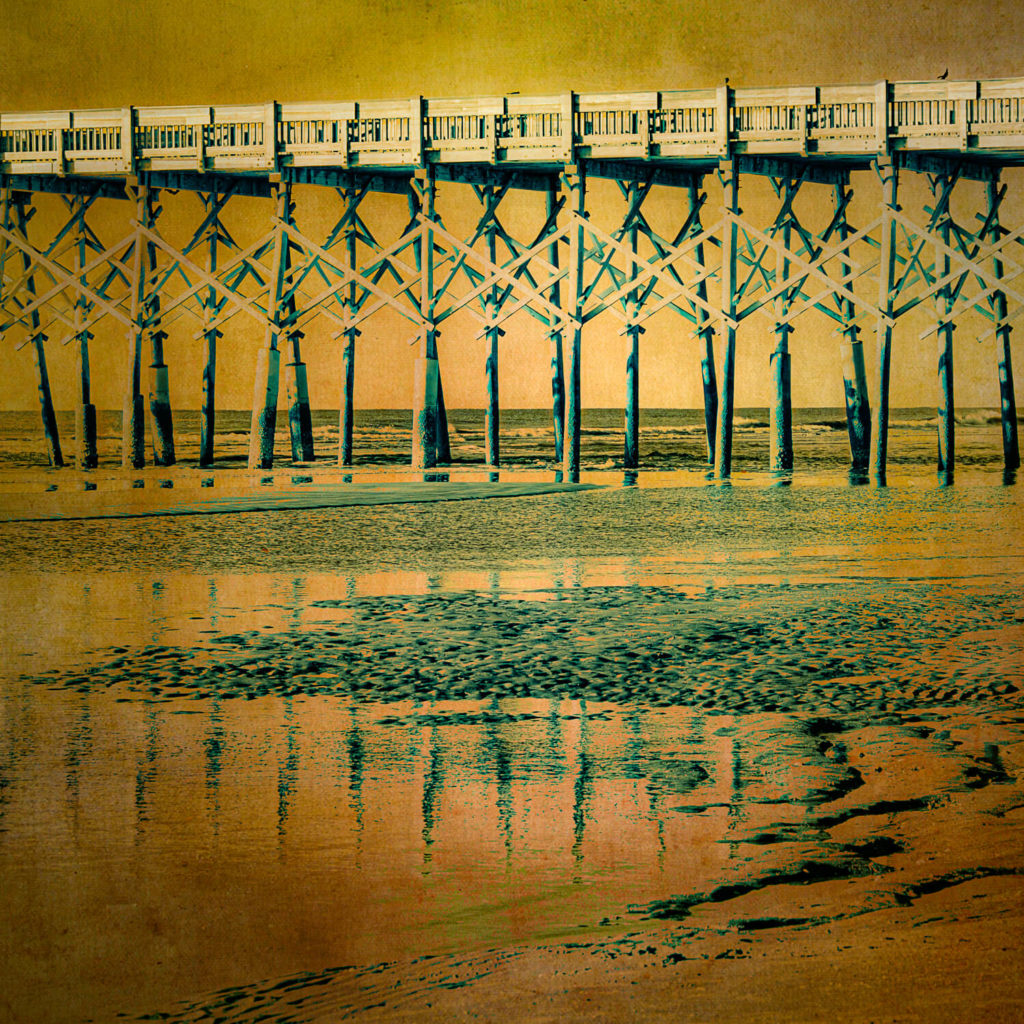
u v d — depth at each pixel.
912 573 15.64
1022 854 5.96
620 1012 4.48
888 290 28.19
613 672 10.39
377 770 7.63
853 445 35.12
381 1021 4.47
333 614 13.16
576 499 25.62
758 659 10.81
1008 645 11.24
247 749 8.11
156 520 21.73
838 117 27.16
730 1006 4.49
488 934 5.20
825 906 5.39
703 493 26.94
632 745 8.13
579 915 5.38
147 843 6.34
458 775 7.51
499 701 9.41
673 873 5.84
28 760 7.86
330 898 5.62
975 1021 4.34
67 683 10.06
